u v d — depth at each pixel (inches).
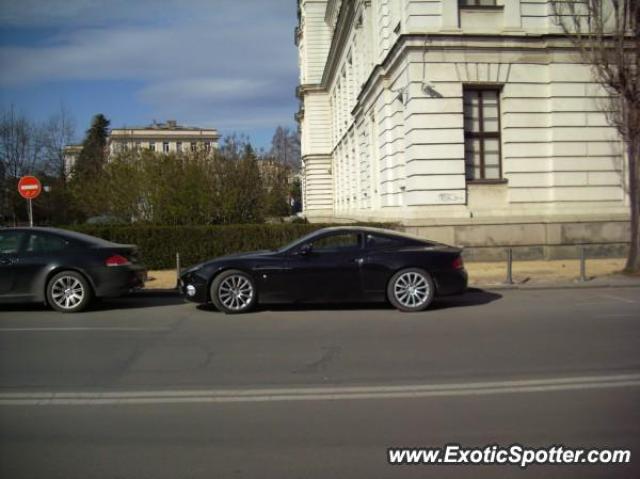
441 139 672.4
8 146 1379.2
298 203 3181.6
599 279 525.3
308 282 380.2
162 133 4055.1
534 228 687.1
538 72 692.1
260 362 256.1
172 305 428.8
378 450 163.5
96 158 1350.9
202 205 741.3
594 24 580.1
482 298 445.1
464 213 674.8
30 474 150.5
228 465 154.8
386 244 390.0
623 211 698.8
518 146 692.1
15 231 402.0
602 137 697.6
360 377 232.5
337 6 1649.9
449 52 674.8
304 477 147.5
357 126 1167.0
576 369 240.4
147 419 188.7
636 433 173.5
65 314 386.6
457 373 236.5
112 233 631.2
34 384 226.4
